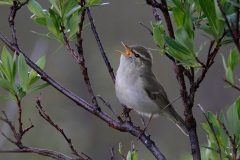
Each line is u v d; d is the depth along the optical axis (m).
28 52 23.38
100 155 22.72
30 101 22.08
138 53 11.80
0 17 23.69
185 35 6.30
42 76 8.19
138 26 25.23
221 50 24.33
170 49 6.46
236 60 6.16
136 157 7.74
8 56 7.80
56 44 24.36
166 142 23.09
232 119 7.08
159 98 11.68
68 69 24.23
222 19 6.09
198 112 23.56
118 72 11.79
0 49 21.50
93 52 24.45
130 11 25.42
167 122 23.39
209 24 6.24
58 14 8.09
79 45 8.02
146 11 25.45
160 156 8.31
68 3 7.98
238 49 5.59
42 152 7.54
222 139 7.45
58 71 24.16
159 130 23.33
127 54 11.82
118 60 24.16
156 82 11.82
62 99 23.11
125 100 11.60
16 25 23.69
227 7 6.19
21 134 7.59
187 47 6.35
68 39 8.25
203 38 22.25
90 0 7.66
